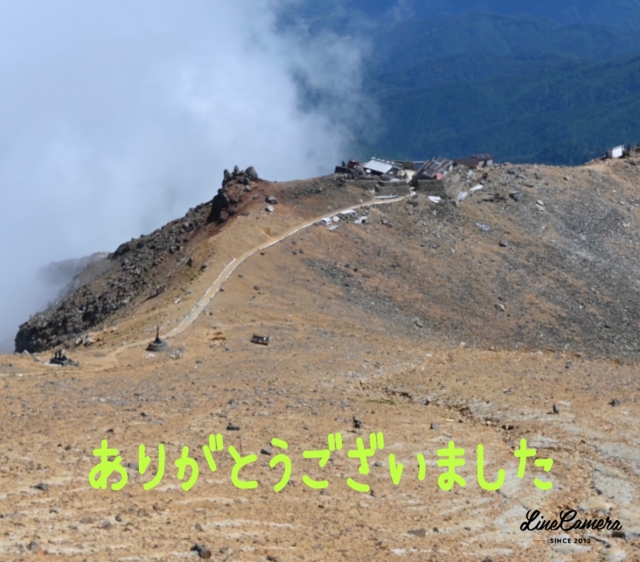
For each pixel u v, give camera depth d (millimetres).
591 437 34406
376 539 24688
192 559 21750
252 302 74312
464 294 96250
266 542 23547
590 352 90562
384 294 89562
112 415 34844
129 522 23672
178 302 72062
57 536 22188
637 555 24844
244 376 46062
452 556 24156
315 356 54312
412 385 44250
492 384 43281
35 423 32875
